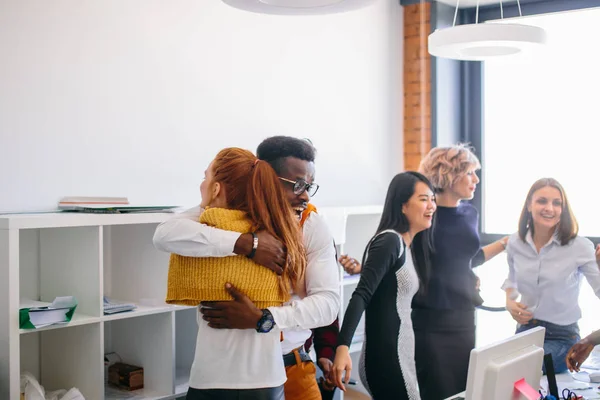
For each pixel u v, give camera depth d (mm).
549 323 3934
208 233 2029
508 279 4094
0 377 2586
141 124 3516
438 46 3082
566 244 3904
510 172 4707
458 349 3869
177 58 3668
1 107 2994
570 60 4461
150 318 3215
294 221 2193
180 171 3695
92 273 2875
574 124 4418
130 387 3188
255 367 2059
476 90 4918
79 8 3260
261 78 4105
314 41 4438
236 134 3971
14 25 3029
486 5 4902
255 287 2055
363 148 4801
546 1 4570
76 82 3252
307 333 2547
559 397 2582
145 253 3211
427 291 3762
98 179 3344
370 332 3504
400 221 3652
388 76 4996
